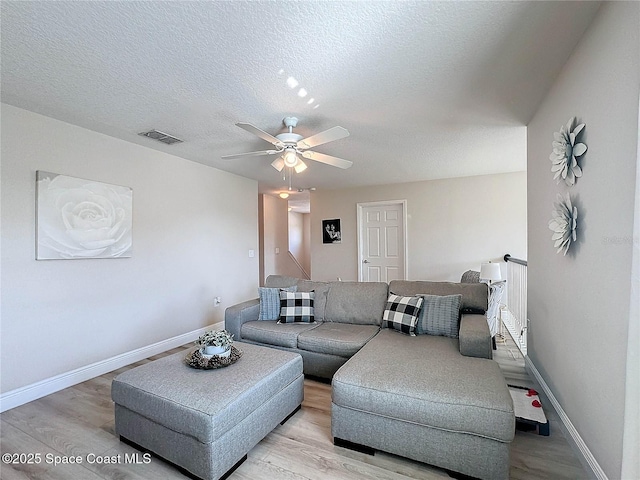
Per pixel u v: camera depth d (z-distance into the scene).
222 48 1.73
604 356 1.45
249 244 5.10
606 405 1.43
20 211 2.43
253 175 4.91
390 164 4.29
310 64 1.88
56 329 2.65
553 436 1.93
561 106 1.97
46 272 2.59
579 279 1.71
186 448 1.62
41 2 1.37
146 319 3.43
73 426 2.11
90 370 2.89
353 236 6.08
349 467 1.71
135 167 3.31
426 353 2.20
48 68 1.91
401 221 5.70
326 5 1.41
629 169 1.24
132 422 1.85
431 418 1.61
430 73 1.99
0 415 2.26
